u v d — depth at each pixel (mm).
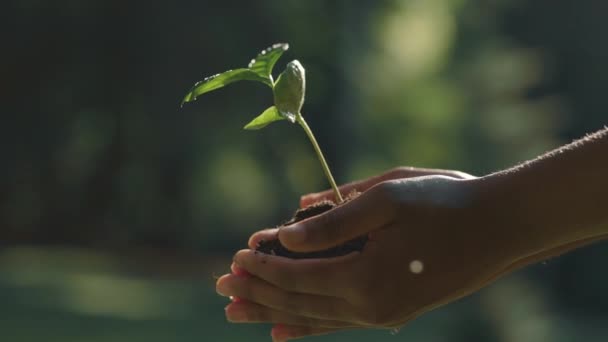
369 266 1842
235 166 32938
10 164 23516
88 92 22719
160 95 22469
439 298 1860
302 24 26656
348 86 29844
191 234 29922
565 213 1822
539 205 1824
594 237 1951
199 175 26797
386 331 18766
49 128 23281
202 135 24031
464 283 1854
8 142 23172
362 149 33562
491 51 38094
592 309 28484
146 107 22781
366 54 32312
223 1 22812
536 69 35531
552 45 35844
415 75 38969
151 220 28875
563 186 1821
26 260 25922
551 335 17922
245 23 23109
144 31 22047
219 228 33438
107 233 29000
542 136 34188
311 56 28266
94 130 26609
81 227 28453
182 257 29203
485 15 39844
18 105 22844
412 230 1833
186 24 22125
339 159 29609
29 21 21172
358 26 31047
